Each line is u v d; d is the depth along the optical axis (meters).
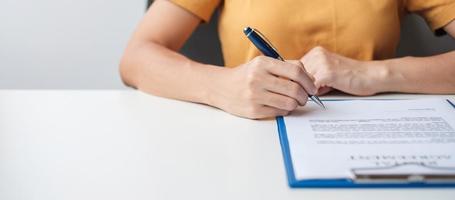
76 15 1.17
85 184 0.41
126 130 0.55
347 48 0.81
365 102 0.63
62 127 0.56
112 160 0.47
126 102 0.67
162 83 0.70
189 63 0.70
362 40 0.81
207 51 0.96
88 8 1.17
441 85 0.70
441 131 0.50
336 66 0.69
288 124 0.55
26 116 0.60
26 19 1.17
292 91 0.58
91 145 0.50
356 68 0.69
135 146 0.50
